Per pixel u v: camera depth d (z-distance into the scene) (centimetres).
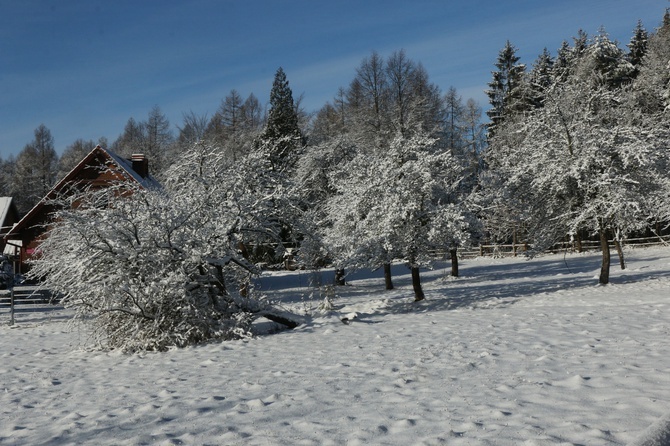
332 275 3925
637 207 2028
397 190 2192
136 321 1359
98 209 1412
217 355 1170
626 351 853
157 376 978
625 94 3412
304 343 1247
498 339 1073
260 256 2072
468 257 5178
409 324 1462
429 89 5750
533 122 2388
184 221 1434
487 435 491
